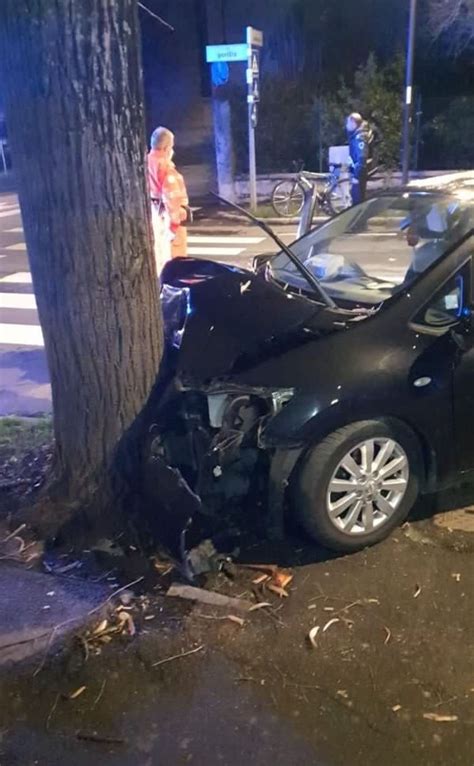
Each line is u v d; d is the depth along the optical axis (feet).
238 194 59.00
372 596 11.30
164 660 10.14
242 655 10.18
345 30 67.62
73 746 8.93
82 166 10.89
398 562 12.10
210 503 11.91
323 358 11.85
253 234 46.37
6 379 22.21
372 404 11.70
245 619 10.85
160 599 11.35
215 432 11.80
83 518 12.81
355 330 12.22
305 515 11.86
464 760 8.56
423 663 9.96
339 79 65.82
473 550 12.37
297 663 10.02
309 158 61.57
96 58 10.40
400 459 12.39
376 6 66.39
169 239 26.21
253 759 8.64
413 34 51.11
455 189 15.08
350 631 10.57
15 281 35.37
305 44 67.72
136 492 12.76
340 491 11.99
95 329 11.92
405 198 15.43
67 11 10.09
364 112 60.54
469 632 10.51
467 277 12.78
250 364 12.01
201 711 9.32
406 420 12.12
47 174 11.00
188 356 12.59
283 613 10.96
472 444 12.89
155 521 12.24
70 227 11.29
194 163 88.12
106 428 12.44
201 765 8.59
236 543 12.51
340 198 49.37
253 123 51.37
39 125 10.69
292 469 11.68
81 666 10.10
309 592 11.41
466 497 14.05
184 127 99.86
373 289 14.14
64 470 13.03
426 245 14.51
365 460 12.04
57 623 10.89
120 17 10.41
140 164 11.35
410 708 9.26
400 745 8.76
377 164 60.64
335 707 9.30
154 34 97.71
